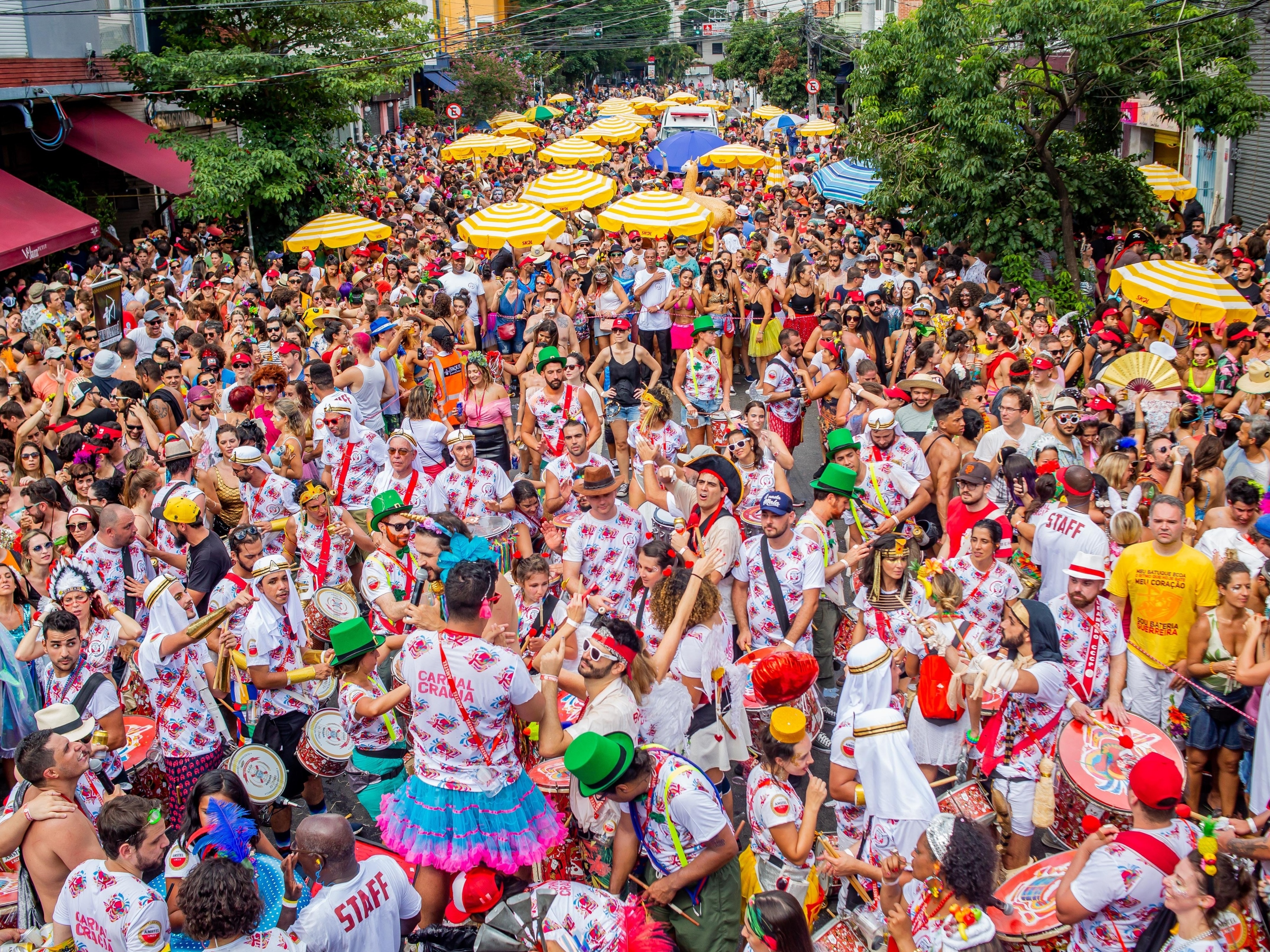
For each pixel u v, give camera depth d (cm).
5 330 1487
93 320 1485
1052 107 1931
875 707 561
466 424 1085
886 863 470
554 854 544
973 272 1886
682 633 595
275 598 662
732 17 7375
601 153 3275
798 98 5391
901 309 1412
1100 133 1972
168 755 648
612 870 499
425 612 548
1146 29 1597
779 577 704
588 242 1698
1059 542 734
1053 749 600
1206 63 1792
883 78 2020
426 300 1548
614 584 739
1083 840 551
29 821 508
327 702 720
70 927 474
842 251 1756
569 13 8125
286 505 938
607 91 9750
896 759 487
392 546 758
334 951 441
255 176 2392
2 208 2028
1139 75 1792
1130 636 693
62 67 2317
